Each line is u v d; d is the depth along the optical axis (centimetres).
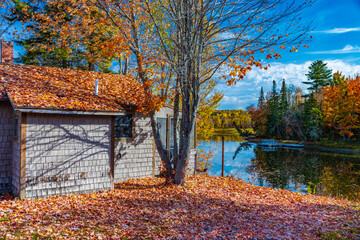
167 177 1173
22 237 540
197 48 1060
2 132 957
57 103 920
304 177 2214
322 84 6988
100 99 1095
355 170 2552
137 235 623
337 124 5075
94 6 1243
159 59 1048
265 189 1328
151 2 1189
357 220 908
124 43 1098
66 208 774
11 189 961
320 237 712
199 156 2231
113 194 977
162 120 1441
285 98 6744
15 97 861
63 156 945
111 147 1066
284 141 5559
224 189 1220
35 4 2109
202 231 693
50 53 2377
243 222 793
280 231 739
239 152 3838
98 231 621
